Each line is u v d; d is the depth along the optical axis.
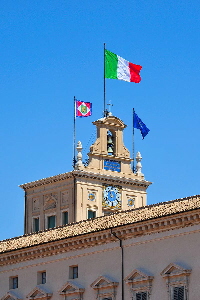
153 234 160.75
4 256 187.88
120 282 164.75
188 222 155.00
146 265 160.88
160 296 157.25
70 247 175.12
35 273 181.75
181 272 154.12
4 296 186.75
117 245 166.38
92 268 170.50
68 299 173.38
